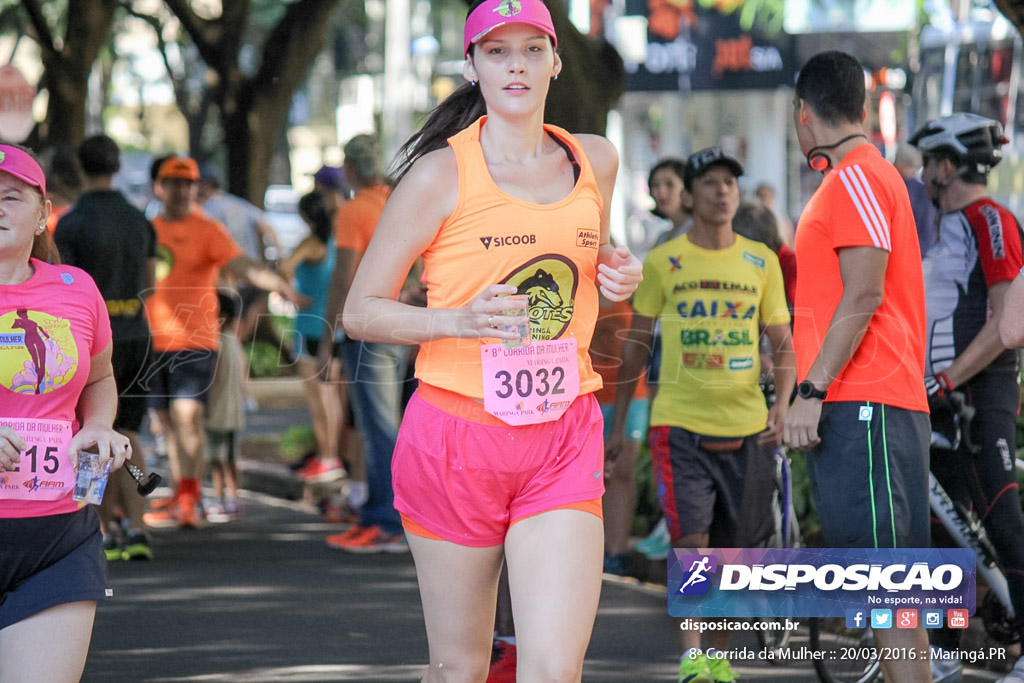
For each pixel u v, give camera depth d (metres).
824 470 7.85
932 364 9.11
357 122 75.00
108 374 6.73
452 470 6.32
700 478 9.53
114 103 64.31
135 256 12.44
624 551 12.84
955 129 9.07
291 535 15.72
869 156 7.84
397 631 11.09
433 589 6.51
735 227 10.49
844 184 7.70
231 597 12.36
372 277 6.32
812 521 12.34
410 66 42.00
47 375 6.35
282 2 49.97
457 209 6.25
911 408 7.77
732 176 9.69
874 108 27.77
